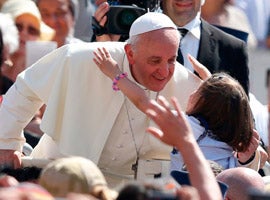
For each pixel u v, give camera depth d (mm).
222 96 15867
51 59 16891
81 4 23906
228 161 15992
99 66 16109
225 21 24266
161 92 16750
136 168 16750
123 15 18484
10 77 20344
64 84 16719
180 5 19312
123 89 15797
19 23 21828
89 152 16609
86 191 11414
